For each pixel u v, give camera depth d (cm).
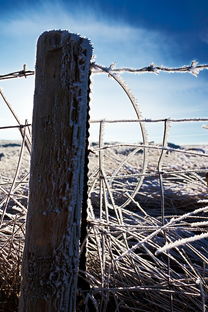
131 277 227
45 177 155
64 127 152
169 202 441
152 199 448
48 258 154
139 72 189
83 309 187
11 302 211
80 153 156
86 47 152
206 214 411
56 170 154
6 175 588
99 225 206
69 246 156
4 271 229
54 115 153
